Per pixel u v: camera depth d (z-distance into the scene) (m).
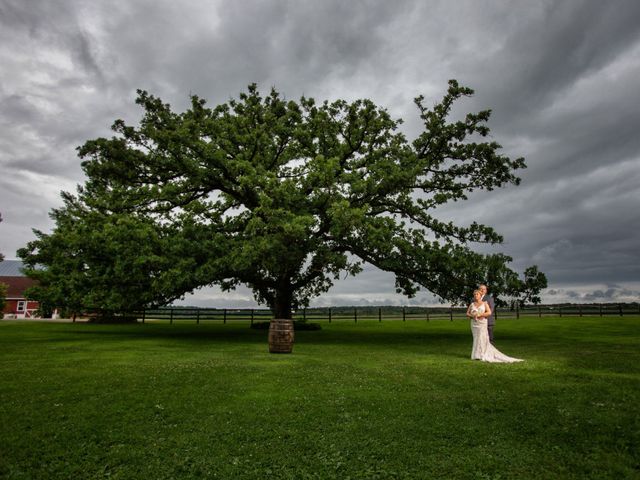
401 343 19.88
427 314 40.28
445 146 27.64
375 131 25.53
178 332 26.59
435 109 27.36
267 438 6.77
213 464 5.94
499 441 6.63
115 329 29.16
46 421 7.34
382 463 5.96
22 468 5.79
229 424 7.29
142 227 22.55
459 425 7.26
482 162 27.38
